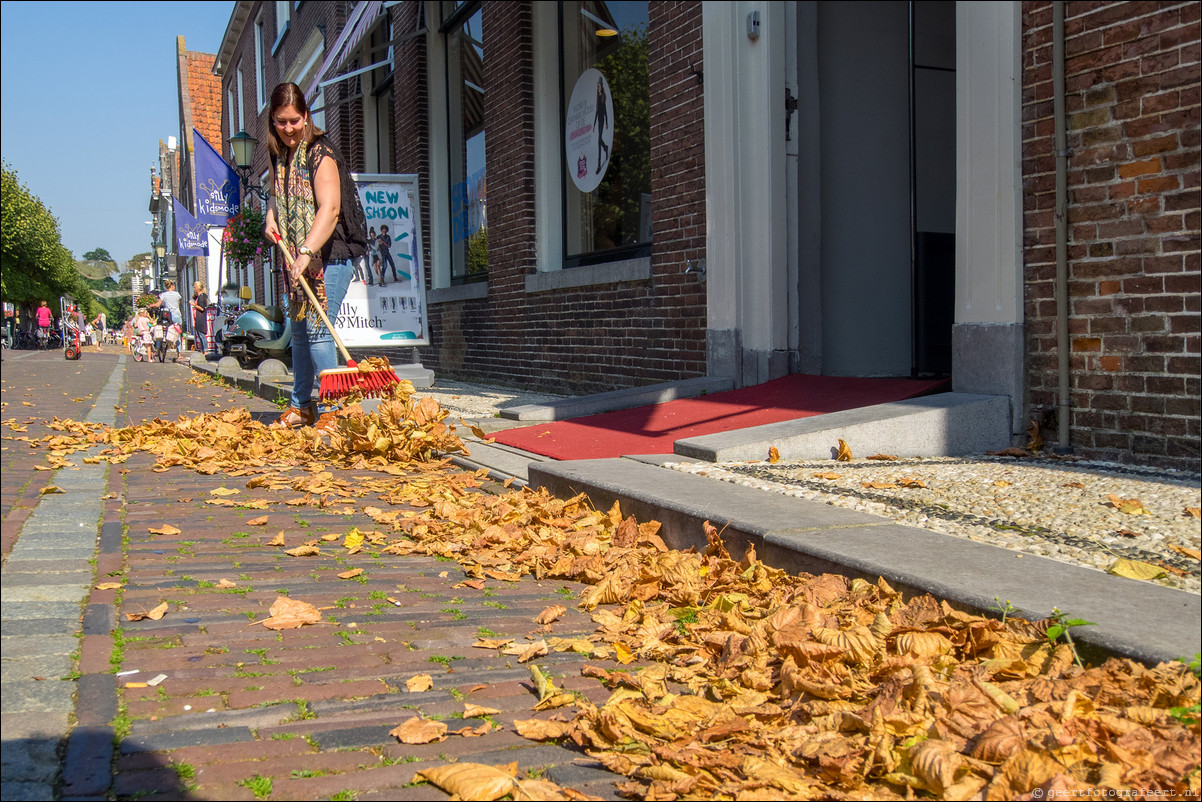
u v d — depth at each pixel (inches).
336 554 127.4
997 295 183.9
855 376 261.4
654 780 66.4
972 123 186.7
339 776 64.6
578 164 373.4
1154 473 151.0
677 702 80.6
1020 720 71.2
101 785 60.4
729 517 122.9
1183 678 72.8
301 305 227.6
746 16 258.8
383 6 396.2
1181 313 153.5
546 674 88.5
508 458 205.5
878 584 99.4
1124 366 162.7
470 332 468.1
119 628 90.7
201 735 69.4
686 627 101.8
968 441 180.7
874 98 281.7
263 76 986.1
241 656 86.1
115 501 150.3
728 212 263.1
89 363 757.3
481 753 70.6
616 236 345.4
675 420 223.6
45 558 111.6
